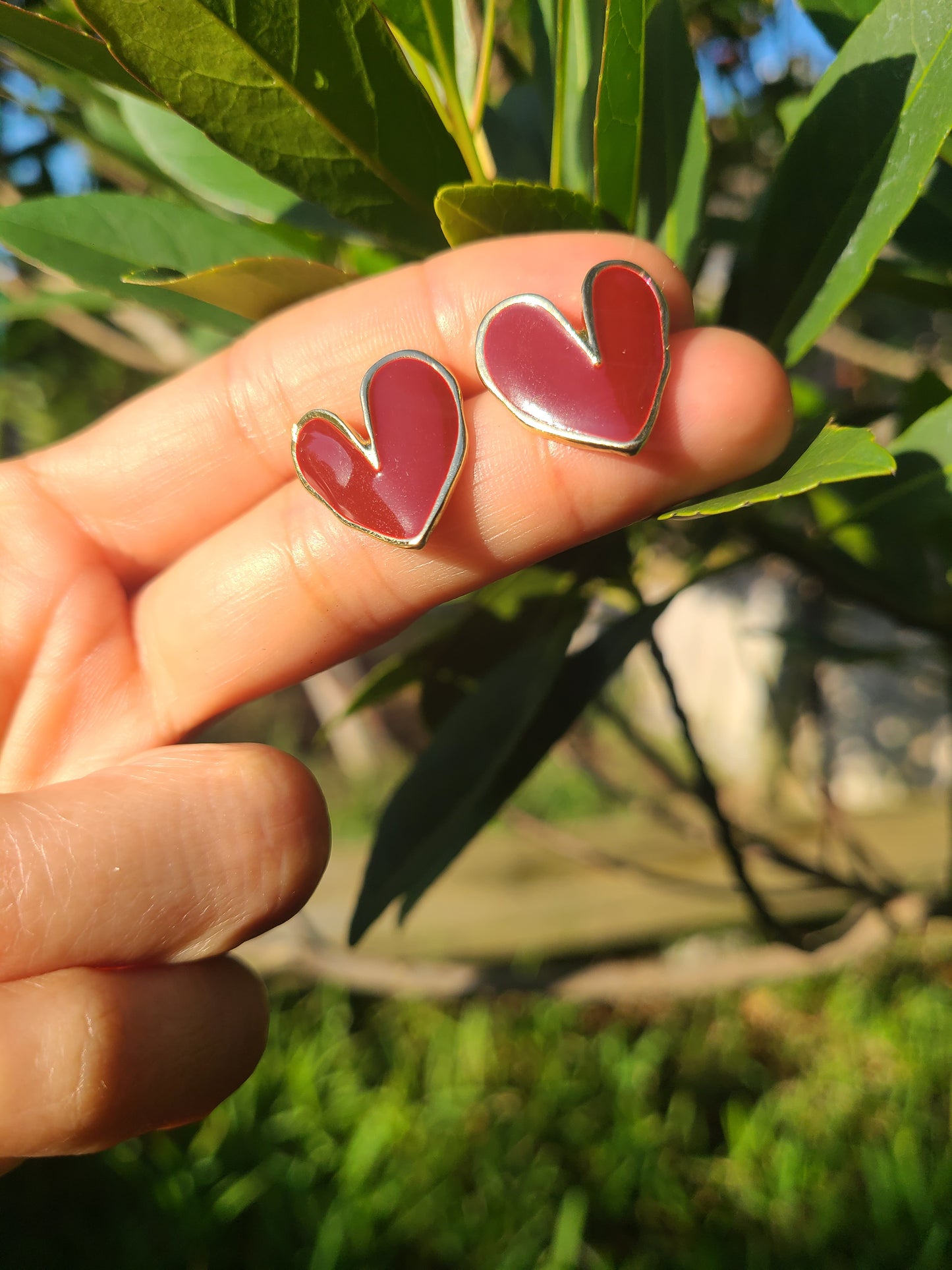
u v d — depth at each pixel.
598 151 0.10
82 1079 0.09
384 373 0.10
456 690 0.14
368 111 0.10
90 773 0.12
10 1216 0.25
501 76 0.16
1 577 0.12
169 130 0.12
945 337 0.27
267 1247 0.24
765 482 0.09
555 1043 0.31
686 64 0.11
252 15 0.09
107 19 0.09
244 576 0.11
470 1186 0.26
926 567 0.15
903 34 0.10
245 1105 0.27
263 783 0.10
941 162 0.12
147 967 0.10
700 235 0.11
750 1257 0.22
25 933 0.09
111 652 0.12
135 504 0.13
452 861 0.12
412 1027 0.33
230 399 0.12
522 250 0.10
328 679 0.52
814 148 0.10
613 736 0.52
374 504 0.10
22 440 0.36
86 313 0.21
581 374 0.10
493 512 0.10
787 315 0.11
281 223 0.12
